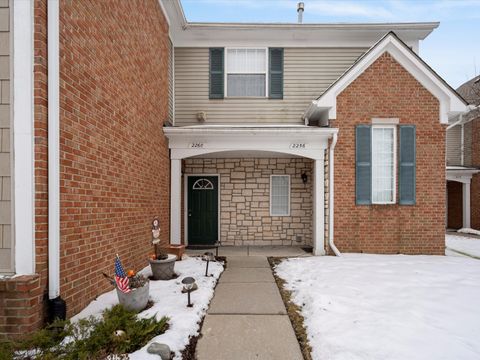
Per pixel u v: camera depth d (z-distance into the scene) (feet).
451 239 33.58
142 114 18.02
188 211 28.19
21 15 9.22
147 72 19.01
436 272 17.16
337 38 27.55
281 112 27.71
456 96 22.21
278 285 15.72
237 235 27.96
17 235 9.14
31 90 9.25
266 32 27.25
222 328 10.82
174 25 25.98
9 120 9.32
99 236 12.66
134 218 16.65
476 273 16.99
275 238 27.78
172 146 23.62
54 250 9.54
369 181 22.56
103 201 13.04
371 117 22.61
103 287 12.89
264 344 9.76
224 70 27.63
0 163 9.30
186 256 20.99
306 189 27.84
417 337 9.61
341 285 14.76
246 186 27.99
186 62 27.68
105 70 13.26
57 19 9.76
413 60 22.21
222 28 26.73
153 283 14.93
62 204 10.10
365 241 22.61
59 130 9.92
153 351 8.47
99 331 8.80
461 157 43.27
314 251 23.15
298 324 11.21
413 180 22.59
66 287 10.28
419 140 22.71
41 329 9.13
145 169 18.56
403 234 22.53
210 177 28.22
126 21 15.60
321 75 27.76
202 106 27.68
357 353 8.74
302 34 27.37
